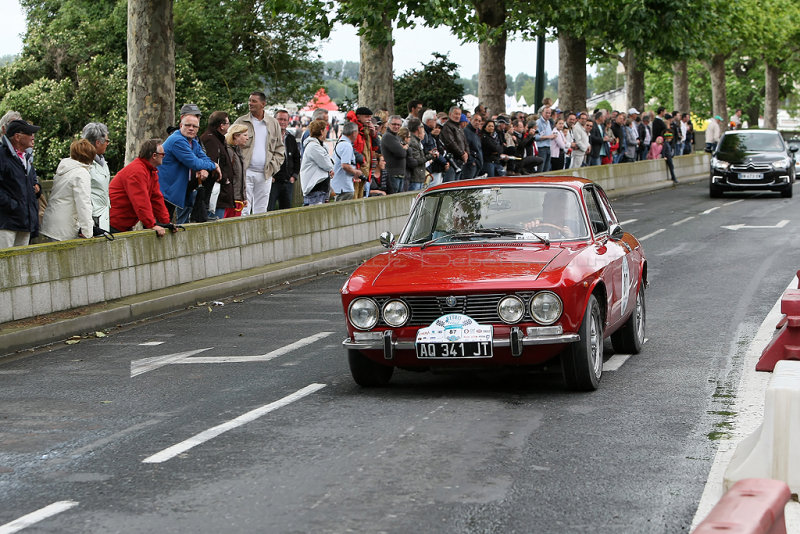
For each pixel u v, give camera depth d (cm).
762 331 1194
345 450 733
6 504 634
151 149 1464
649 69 5334
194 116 1556
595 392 912
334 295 1574
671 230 2389
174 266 1523
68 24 3953
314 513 598
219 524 583
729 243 2117
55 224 1365
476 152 2348
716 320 1280
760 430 657
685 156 4369
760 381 938
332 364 1068
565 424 796
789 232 2297
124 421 846
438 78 3862
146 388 974
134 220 1502
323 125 1934
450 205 1036
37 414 880
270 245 1766
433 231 1020
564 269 892
